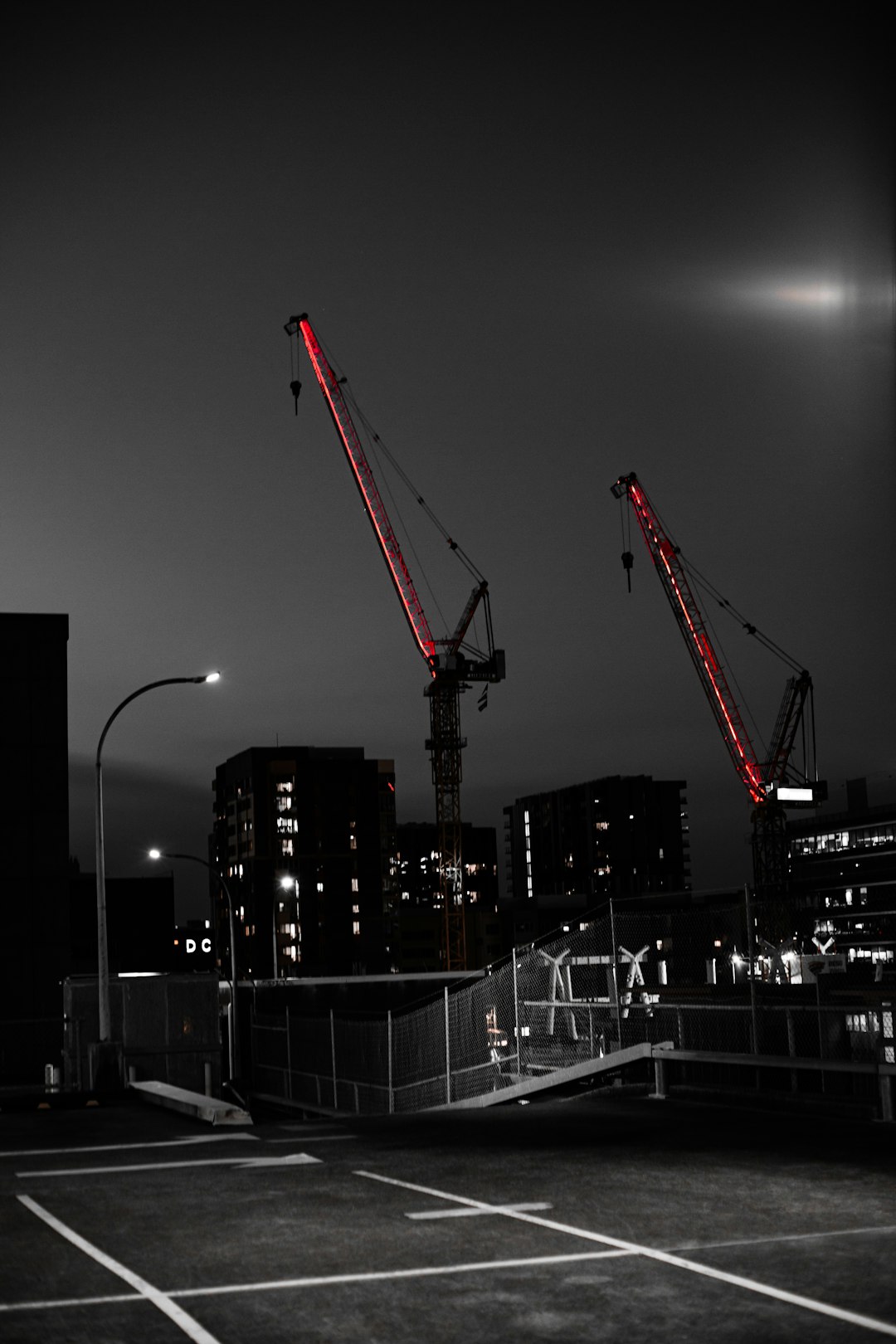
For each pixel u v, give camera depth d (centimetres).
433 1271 891
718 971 3953
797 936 6688
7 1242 1013
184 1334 740
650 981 3959
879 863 19275
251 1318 773
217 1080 3472
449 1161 1411
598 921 3023
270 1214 1112
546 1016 3142
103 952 2750
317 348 13762
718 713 14675
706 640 14262
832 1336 717
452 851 14438
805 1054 2370
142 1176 1348
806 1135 1577
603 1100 2095
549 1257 927
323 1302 811
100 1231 1049
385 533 14275
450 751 14538
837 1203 1113
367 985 6938
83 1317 780
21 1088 3444
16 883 4800
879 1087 1762
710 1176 1270
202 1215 1110
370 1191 1223
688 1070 2228
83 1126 1941
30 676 4922
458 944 14138
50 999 4756
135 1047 3450
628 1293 822
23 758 4875
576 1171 1320
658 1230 1013
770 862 14775
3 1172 1409
